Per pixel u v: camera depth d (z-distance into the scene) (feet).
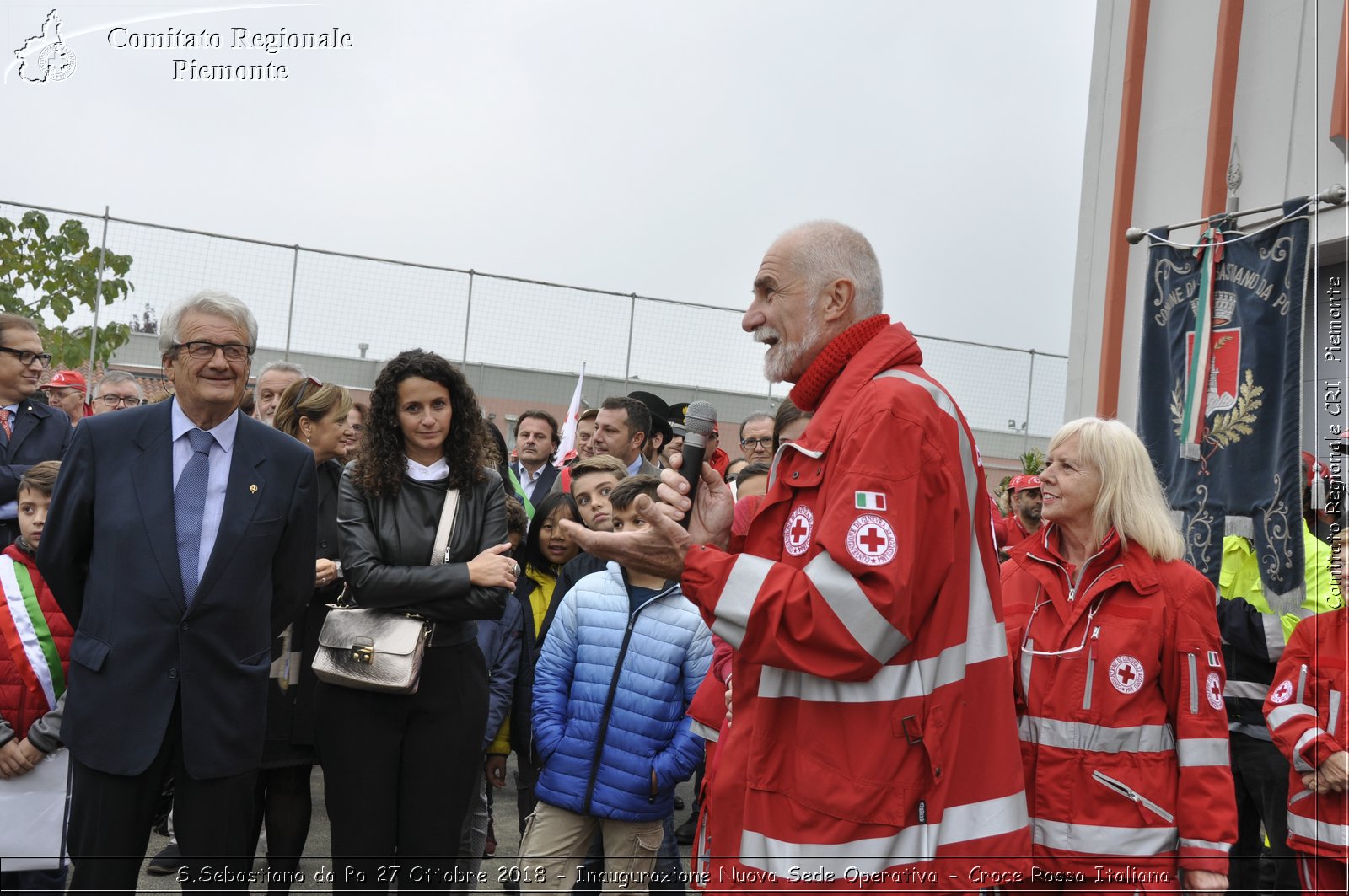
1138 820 9.28
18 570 11.14
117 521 9.59
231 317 9.92
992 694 7.18
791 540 7.14
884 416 6.76
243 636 9.87
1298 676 11.46
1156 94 27.76
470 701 11.46
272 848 12.64
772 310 7.71
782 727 7.09
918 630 6.91
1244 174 24.79
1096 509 9.78
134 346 30.78
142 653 9.44
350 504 11.57
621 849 11.69
